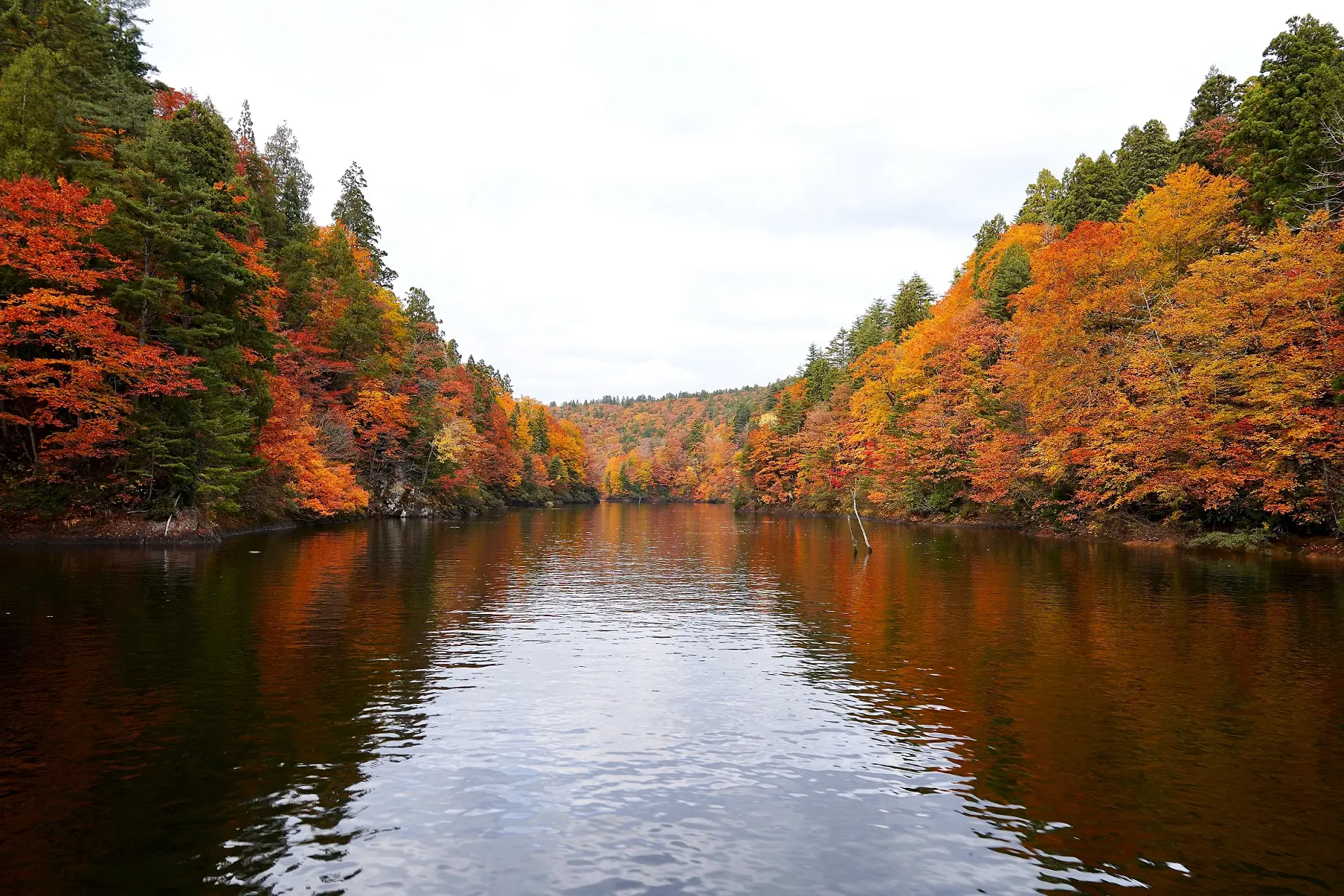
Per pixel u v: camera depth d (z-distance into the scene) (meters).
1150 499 36.81
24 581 20.25
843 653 13.95
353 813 7.21
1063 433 37.50
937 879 6.14
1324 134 32.03
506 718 10.05
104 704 10.35
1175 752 8.97
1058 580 23.14
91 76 34.56
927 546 36.62
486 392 92.94
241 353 33.59
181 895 5.77
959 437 51.34
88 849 6.46
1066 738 9.47
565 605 19.25
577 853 6.50
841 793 7.82
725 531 51.75
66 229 26.45
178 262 29.97
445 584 22.25
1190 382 29.77
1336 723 9.94
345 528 46.56
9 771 8.05
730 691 11.48
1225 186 35.72
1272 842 6.82
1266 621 16.39
